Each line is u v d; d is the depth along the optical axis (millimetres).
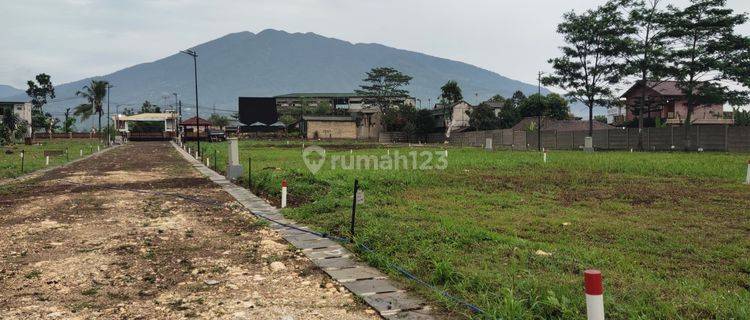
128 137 85750
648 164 23766
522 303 5297
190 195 16969
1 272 7379
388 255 7965
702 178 18969
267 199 15914
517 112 83438
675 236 9344
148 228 10883
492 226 10375
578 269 6906
